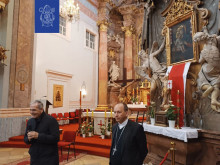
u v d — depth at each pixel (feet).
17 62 27.12
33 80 29.55
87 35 46.55
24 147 23.00
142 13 51.83
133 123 7.78
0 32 26.17
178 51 17.08
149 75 19.61
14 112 26.03
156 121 15.71
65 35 39.73
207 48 13.03
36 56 31.73
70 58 39.75
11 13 26.89
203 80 13.74
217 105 12.82
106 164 16.84
